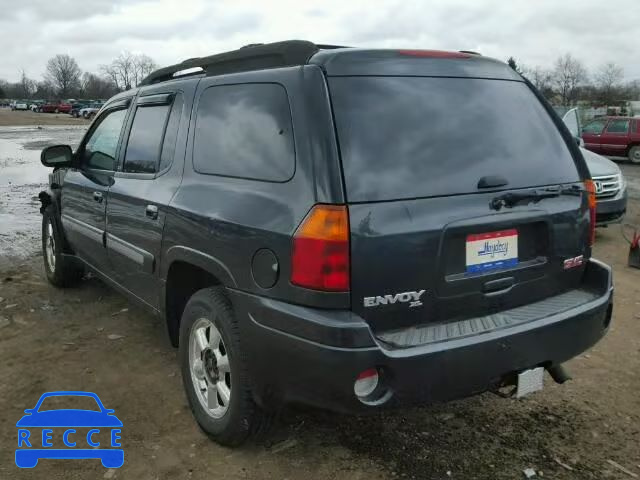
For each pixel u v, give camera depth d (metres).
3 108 108.00
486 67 3.14
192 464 3.00
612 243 7.86
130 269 3.99
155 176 3.65
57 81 134.25
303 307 2.48
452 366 2.54
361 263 2.44
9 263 6.61
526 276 2.95
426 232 2.57
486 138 2.90
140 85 4.33
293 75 2.72
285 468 2.96
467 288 2.73
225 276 2.87
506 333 2.67
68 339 4.52
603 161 8.23
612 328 4.83
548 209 3.00
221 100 3.20
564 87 84.50
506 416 3.46
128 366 4.07
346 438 3.21
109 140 4.48
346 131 2.54
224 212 2.88
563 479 2.90
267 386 2.70
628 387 3.84
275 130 2.76
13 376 3.91
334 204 2.43
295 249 2.48
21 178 15.16
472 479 2.88
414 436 3.24
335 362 2.39
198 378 3.24
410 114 2.72
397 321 2.57
